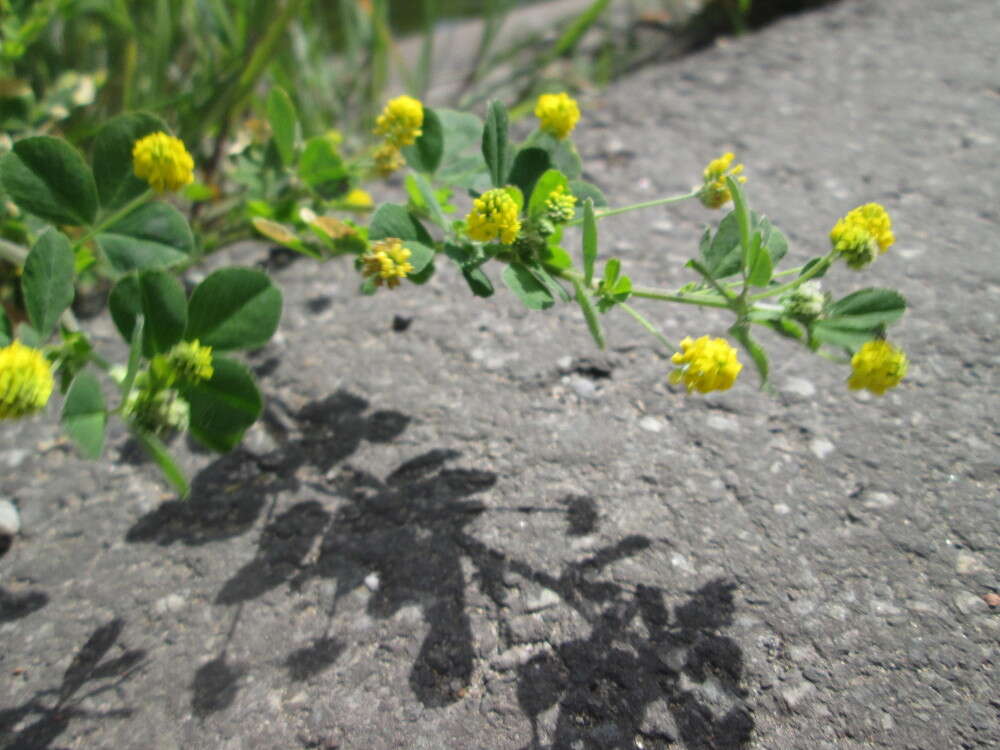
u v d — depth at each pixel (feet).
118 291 0.30
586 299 0.30
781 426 0.38
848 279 0.46
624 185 0.55
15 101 0.45
